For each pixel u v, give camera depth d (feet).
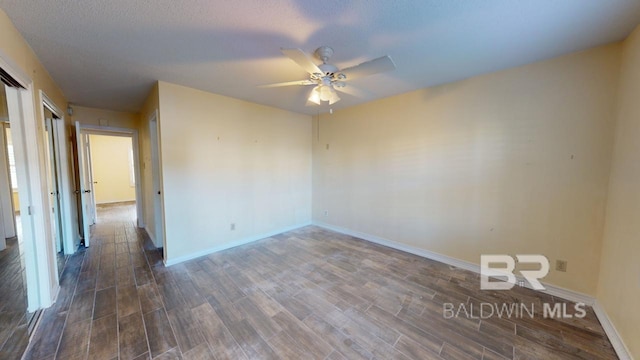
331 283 8.61
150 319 6.61
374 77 9.18
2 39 5.04
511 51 7.06
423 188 10.79
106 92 10.76
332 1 4.85
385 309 7.09
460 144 9.57
